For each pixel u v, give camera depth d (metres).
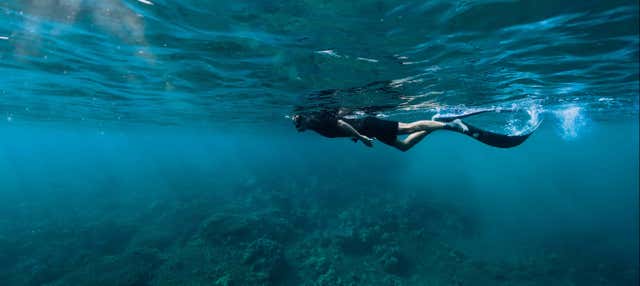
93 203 34.78
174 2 6.15
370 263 18.59
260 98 15.51
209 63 10.01
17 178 52.16
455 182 54.19
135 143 110.12
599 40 7.12
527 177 73.56
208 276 15.75
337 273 17.27
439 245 21.62
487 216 33.25
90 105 20.09
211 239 19.81
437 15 6.04
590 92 13.27
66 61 10.30
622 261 22.23
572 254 22.69
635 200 42.00
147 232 22.33
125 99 17.23
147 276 15.62
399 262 18.66
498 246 24.27
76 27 7.54
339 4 5.73
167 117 26.67
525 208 37.84
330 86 11.64
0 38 8.31
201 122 31.36
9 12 6.78
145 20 7.04
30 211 30.12
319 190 34.97
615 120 30.89
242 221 20.94
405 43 7.37
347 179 43.50
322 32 6.98
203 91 14.52
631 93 13.98
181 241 20.41
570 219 33.06
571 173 91.94
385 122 5.19
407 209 27.66
